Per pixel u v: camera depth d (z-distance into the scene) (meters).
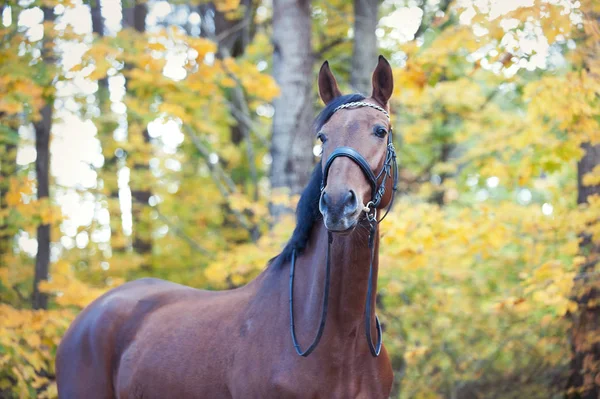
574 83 4.92
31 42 5.84
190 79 6.05
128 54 5.83
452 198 9.79
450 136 9.48
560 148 5.61
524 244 5.91
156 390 3.31
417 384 7.21
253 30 11.16
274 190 6.67
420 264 5.69
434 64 5.36
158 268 9.38
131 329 3.67
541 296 4.96
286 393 2.80
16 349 5.35
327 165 2.69
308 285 2.93
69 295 5.63
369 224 2.76
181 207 10.05
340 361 2.82
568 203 7.51
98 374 3.69
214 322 3.25
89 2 6.08
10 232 7.21
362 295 2.83
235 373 2.99
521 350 7.18
